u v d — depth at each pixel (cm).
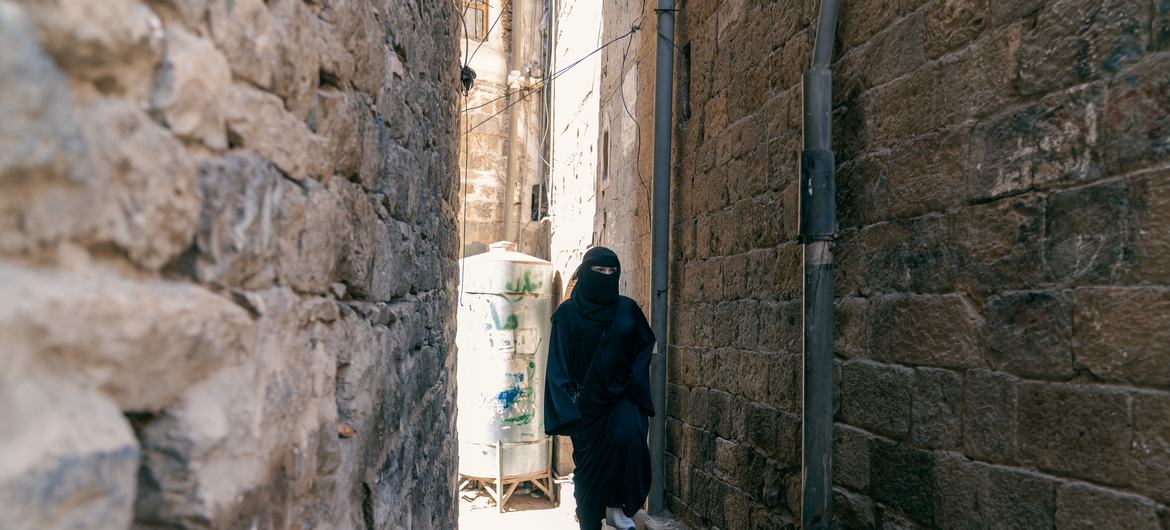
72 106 57
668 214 472
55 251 56
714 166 405
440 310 297
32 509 50
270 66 97
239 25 87
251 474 91
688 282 441
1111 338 159
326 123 123
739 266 367
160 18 70
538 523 770
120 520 63
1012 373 187
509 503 852
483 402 812
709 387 402
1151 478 149
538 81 1147
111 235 62
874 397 246
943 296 214
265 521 97
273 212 99
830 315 270
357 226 147
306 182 115
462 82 413
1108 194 161
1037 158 181
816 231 269
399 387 191
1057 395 173
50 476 52
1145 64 153
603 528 488
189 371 76
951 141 212
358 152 145
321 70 122
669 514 453
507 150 1174
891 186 241
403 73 192
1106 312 161
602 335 371
